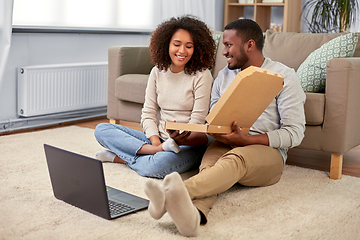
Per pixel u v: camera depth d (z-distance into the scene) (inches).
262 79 53.6
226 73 72.4
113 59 110.0
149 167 71.3
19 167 76.9
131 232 49.6
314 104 75.5
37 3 119.4
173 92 73.7
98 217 54.0
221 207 58.7
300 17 170.4
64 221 52.6
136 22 150.3
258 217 55.6
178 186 46.0
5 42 103.5
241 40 66.2
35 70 114.1
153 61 74.9
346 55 80.2
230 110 55.4
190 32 70.3
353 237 51.4
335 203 62.1
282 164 67.5
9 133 112.7
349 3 149.9
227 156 58.4
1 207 57.1
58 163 57.1
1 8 102.0
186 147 72.8
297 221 54.6
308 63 83.3
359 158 94.1
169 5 157.8
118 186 67.1
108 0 139.6
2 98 113.2
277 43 97.8
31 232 49.3
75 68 124.9
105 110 144.9
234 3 178.4
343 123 73.9
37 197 61.4
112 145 77.1
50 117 124.6
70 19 128.7
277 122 68.2
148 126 76.0
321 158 93.3
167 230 50.5
